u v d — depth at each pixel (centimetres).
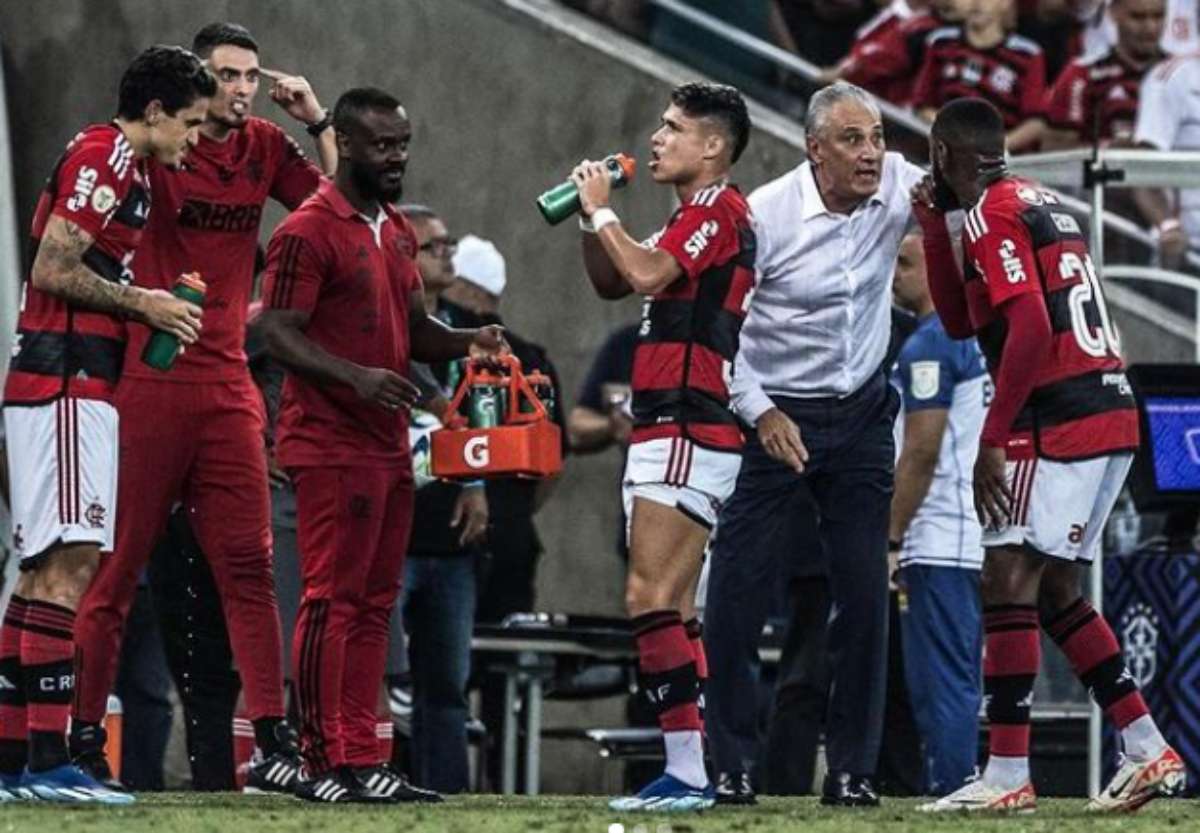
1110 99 4934
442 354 2881
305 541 2762
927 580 3450
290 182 3081
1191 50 4925
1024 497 2738
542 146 4631
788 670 3441
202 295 2705
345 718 2803
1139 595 3403
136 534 2994
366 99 2764
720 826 2431
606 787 4584
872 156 2836
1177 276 4309
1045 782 3772
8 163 4444
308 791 2775
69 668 2652
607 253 2688
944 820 2578
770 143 4641
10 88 4559
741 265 2692
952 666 3453
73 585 2656
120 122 2695
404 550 2822
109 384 2662
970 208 2730
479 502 3509
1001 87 4894
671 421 2673
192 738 3412
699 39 4738
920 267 3425
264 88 4572
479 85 4634
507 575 4025
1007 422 2689
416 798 2806
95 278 2622
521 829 2348
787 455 2822
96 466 2648
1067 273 2725
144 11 4572
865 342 2894
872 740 2880
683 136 2714
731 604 2927
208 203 3000
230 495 3025
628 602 2716
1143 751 2822
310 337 2767
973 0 4891
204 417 3003
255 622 3039
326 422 2747
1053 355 2727
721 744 2927
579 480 4616
